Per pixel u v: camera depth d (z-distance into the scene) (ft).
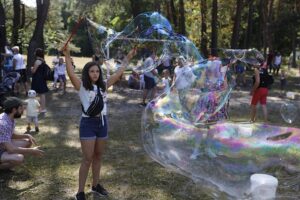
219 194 10.12
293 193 10.87
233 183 10.29
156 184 14.73
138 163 17.10
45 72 27.25
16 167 15.94
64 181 14.75
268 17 81.15
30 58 44.98
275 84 56.44
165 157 11.46
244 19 90.02
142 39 15.47
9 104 14.19
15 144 15.06
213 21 58.29
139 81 41.65
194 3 73.05
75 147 19.30
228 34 80.12
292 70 85.76
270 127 13.33
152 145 12.11
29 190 13.85
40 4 46.42
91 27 15.03
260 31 87.92
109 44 15.17
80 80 12.48
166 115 13.50
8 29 62.23
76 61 94.63
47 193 13.66
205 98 14.43
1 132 14.16
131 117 27.20
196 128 12.99
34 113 21.93
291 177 10.97
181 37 16.31
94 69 12.13
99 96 12.26
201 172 10.78
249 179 10.46
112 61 15.40
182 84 14.51
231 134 12.54
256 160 11.16
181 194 13.85
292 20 96.48
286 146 11.73
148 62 16.07
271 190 9.80
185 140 12.23
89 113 12.22
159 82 33.32
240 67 50.60
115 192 13.93
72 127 23.54
